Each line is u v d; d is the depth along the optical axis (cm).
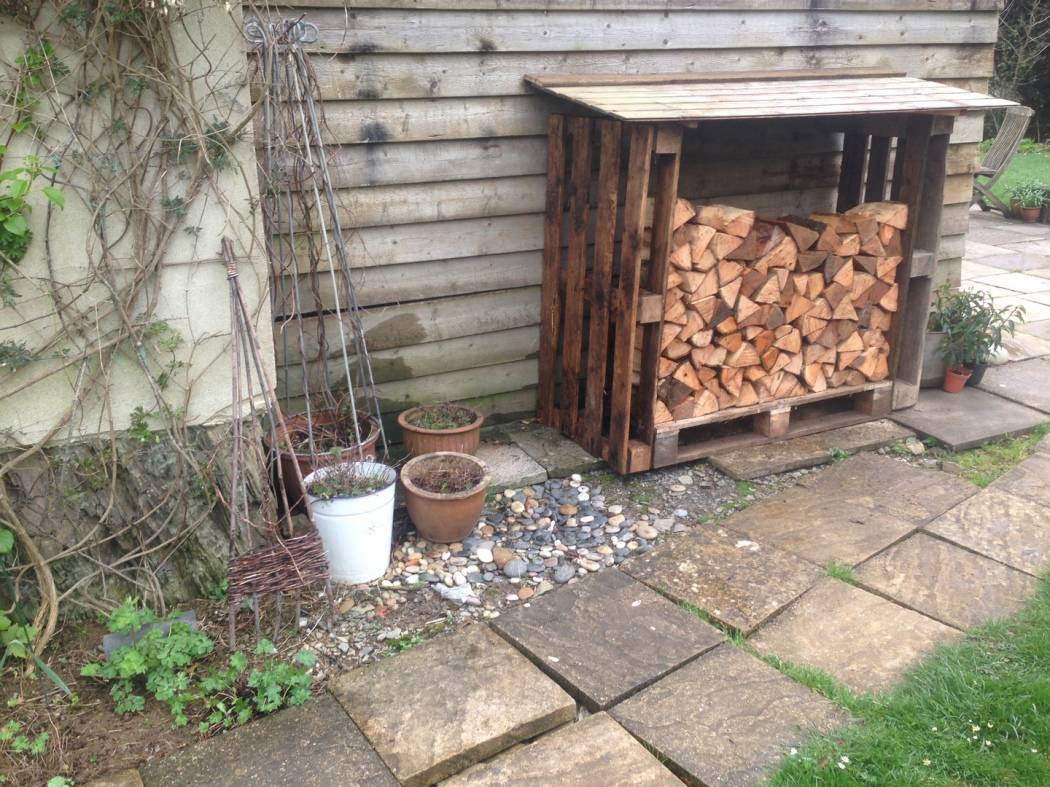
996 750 244
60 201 253
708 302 397
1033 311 698
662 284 383
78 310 279
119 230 278
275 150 350
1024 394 524
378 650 293
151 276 285
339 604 315
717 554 350
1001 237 980
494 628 304
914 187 448
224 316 302
